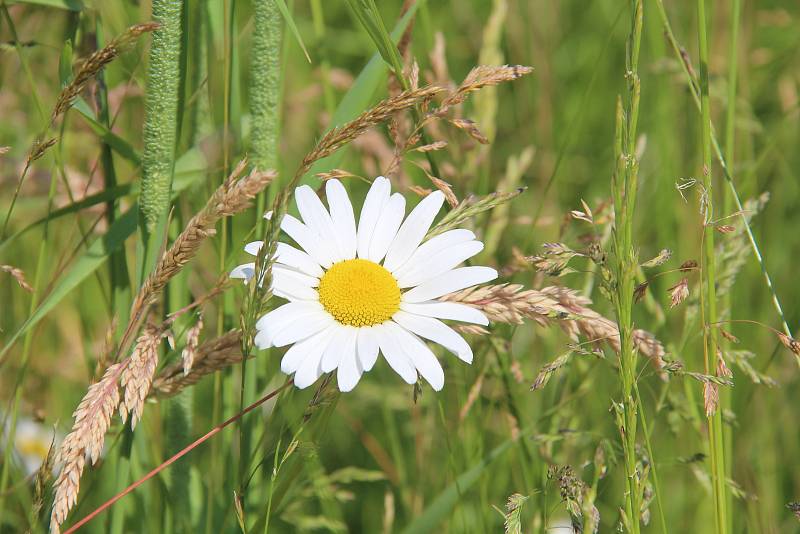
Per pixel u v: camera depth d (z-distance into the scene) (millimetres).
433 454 687
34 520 575
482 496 641
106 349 577
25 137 688
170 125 584
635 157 563
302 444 572
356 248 581
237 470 608
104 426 559
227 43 603
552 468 576
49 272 681
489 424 678
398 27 616
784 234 724
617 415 571
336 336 566
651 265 569
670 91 725
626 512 577
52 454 573
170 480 613
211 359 583
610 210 627
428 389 672
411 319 569
